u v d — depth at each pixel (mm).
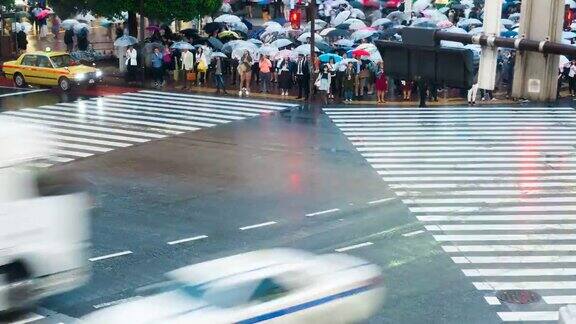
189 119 30922
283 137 27844
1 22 50812
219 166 23906
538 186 22109
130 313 11781
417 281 15070
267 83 36938
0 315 13406
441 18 46312
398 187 21812
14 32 47219
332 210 19609
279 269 12023
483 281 15180
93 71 37375
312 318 11711
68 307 13695
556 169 23906
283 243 17062
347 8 51406
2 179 13688
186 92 37125
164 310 11391
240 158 24891
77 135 27953
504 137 28062
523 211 19859
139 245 16953
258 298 11305
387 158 25016
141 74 40312
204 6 42062
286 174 23016
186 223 18531
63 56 37594
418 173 23297
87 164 24031
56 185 14828
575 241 17672
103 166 23828
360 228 18234
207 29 45375
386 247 16969
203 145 26656
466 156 25344
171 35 43406
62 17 44594
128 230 17969
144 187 21594
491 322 13297
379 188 21672
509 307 13961
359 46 36812
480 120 31062
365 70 35344
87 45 46500
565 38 36969
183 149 26078
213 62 38562
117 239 17328
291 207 19812
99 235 17578
